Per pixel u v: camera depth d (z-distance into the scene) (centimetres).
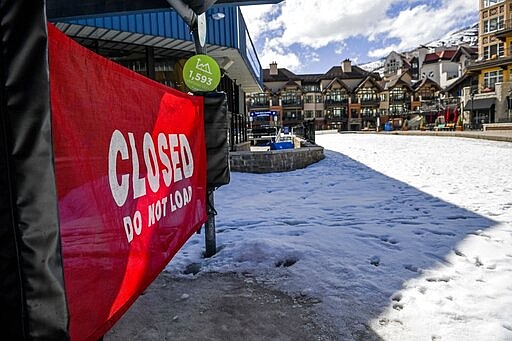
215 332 242
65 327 112
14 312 103
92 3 493
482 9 5019
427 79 6725
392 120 6638
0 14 97
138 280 205
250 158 1161
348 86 6981
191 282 325
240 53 1205
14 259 103
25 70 102
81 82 151
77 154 147
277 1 489
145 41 988
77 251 144
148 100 235
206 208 389
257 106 6656
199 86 386
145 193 223
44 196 106
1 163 101
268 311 269
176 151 294
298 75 7444
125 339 236
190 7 361
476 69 4397
